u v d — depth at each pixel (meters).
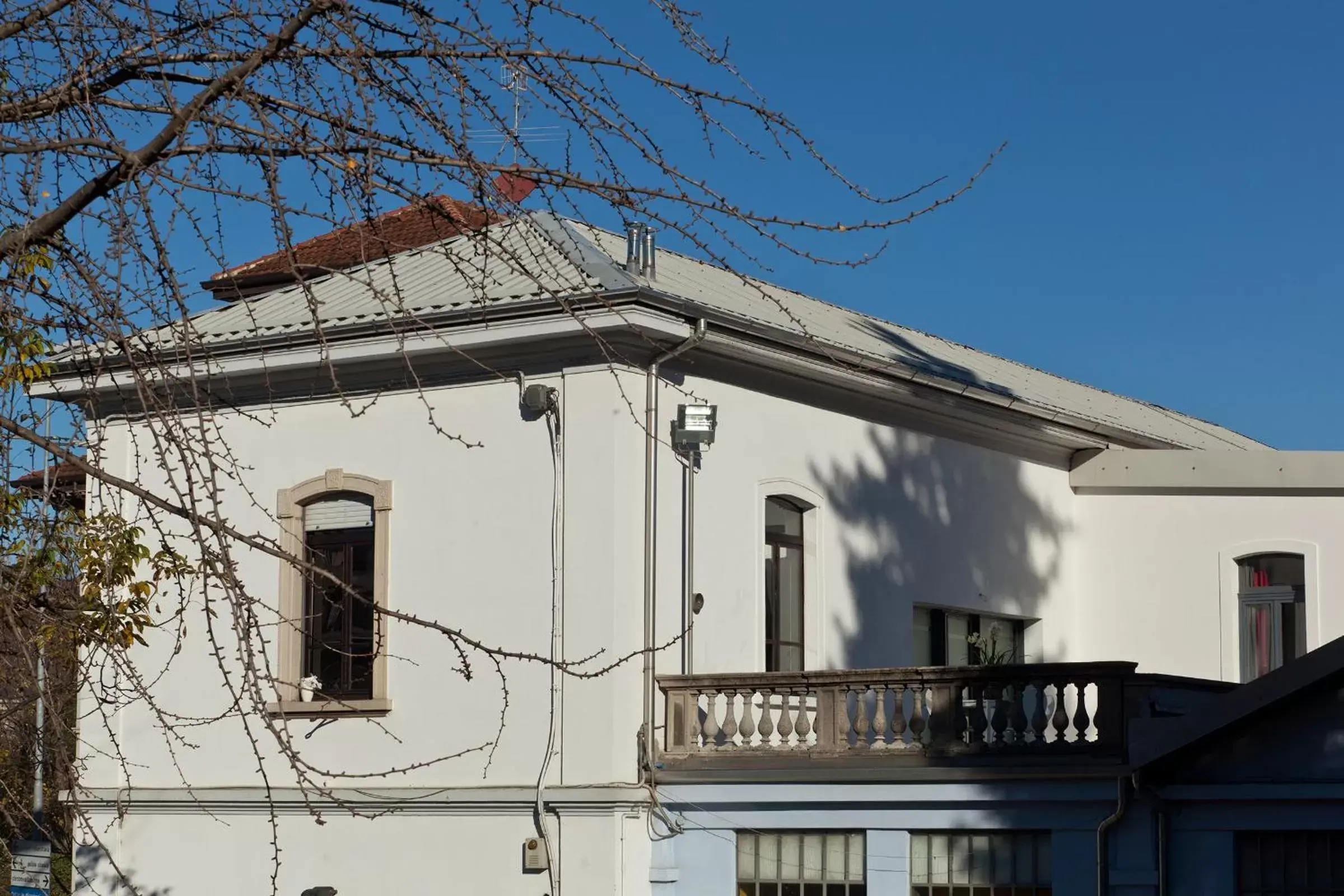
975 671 16.23
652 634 17.06
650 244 18.91
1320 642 23.56
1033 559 24.02
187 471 6.39
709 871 16.86
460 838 17.50
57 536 7.92
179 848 19.11
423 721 17.91
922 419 21.69
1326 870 14.62
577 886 16.75
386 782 17.98
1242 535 24.22
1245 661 24.22
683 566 17.69
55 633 7.88
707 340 17.17
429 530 18.14
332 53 6.88
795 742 17.78
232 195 6.77
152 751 19.44
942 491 22.03
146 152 6.80
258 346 17.48
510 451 17.77
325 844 18.25
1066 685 15.82
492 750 17.44
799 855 16.72
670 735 17.17
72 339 7.35
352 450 18.70
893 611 20.81
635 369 17.22
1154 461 24.64
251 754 18.78
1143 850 15.14
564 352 17.44
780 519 19.44
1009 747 15.96
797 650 19.45
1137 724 15.24
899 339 25.36
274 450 19.20
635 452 17.23
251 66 6.79
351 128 6.92
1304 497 23.86
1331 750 14.71
